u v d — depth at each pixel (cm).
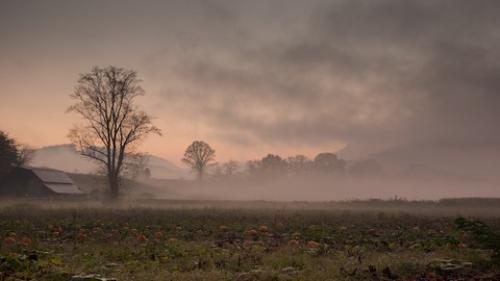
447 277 1224
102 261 1432
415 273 1262
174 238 1966
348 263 1356
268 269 1257
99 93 6022
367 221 2909
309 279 1152
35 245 1745
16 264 1252
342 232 2238
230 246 1772
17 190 7856
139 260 1458
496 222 2892
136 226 2548
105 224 2691
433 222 2892
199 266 1345
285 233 2244
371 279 1187
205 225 2575
